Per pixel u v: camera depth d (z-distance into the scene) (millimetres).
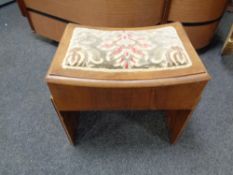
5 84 1134
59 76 580
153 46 657
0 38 1470
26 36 1497
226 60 1293
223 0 1087
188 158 826
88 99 626
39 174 782
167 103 646
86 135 905
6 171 790
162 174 782
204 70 594
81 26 775
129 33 730
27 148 857
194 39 1218
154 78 577
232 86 1122
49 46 1412
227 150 851
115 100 628
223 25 1616
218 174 780
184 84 579
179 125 775
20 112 995
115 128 933
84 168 799
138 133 914
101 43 667
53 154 839
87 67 596
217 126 935
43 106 1022
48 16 1228
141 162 815
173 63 607
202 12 1067
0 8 1817
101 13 1032
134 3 974
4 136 897
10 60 1292
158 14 1069
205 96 1064
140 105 652
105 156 833
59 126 936
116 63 604
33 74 1198
